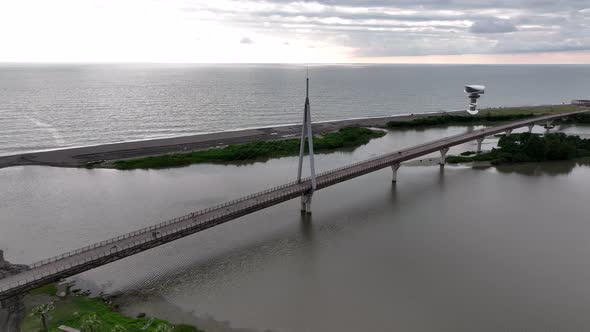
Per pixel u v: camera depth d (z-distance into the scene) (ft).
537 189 406.21
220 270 245.04
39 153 504.02
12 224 307.58
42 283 198.29
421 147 480.64
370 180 433.07
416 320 199.41
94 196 369.71
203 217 270.46
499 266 251.80
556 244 282.15
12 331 181.78
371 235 296.10
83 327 173.99
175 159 485.56
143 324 188.44
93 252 224.12
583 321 201.16
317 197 378.32
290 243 282.36
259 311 205.05
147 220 317.01
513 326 196.65
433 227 310.86
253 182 419.95
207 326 191.83
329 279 235.81
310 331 190.49
